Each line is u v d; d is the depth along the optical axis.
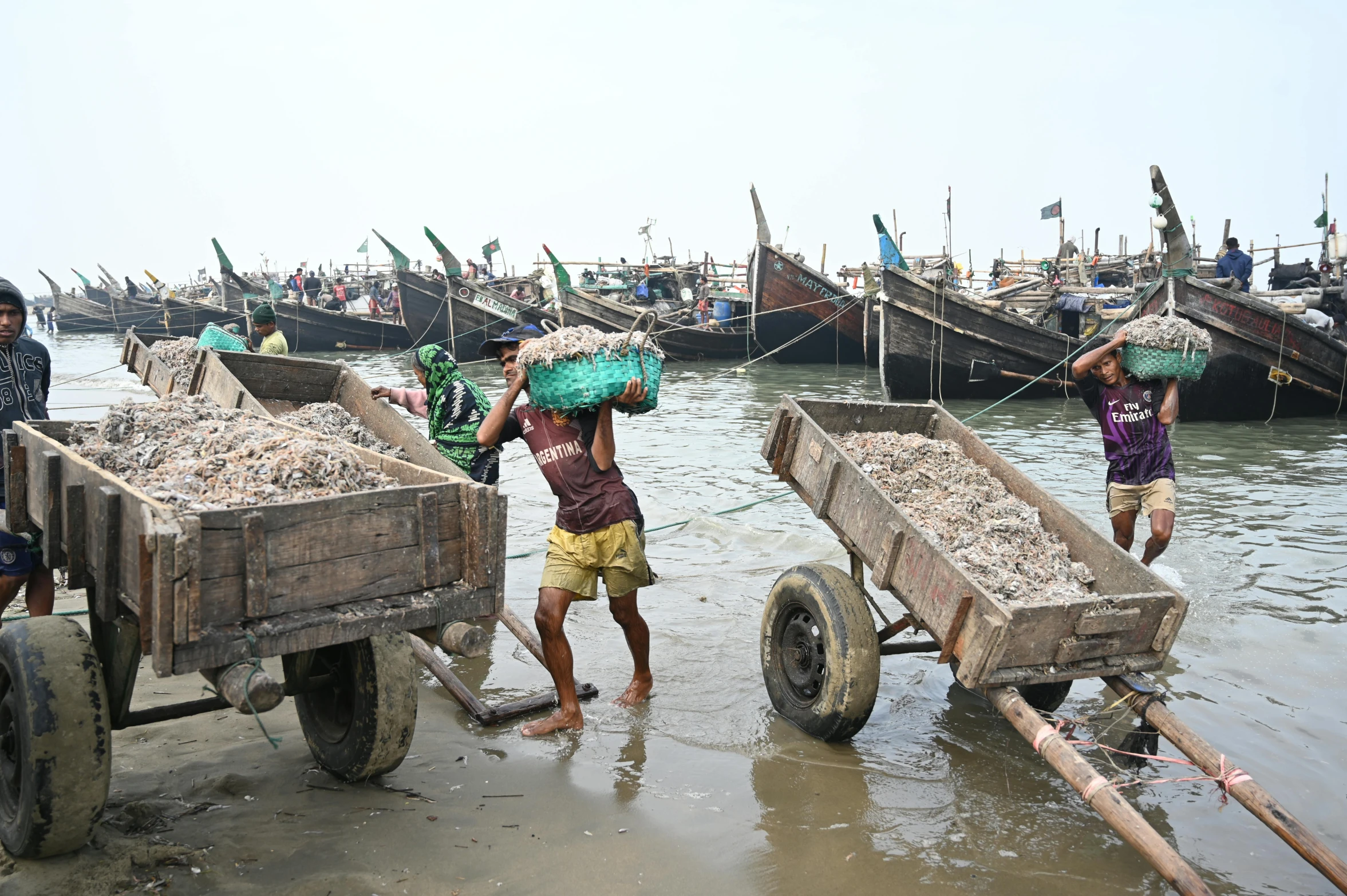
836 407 5.77
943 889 3.42
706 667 5.55
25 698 3.11
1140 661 4.20
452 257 30.70
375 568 3.37
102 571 3.26
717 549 8.20
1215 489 10.74
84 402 19.09
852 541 4.81
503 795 4.00
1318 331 16.86
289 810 3.79
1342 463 12.56
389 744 3.84
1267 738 4.66
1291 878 3.55
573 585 4.66
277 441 3.75
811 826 3.83
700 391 22.44
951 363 20.72
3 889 3.08
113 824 3.59
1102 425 6.60
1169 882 3.11
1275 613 6.40
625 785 4.13
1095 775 3.43
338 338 37.19
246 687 2.85
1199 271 23.34
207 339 9.48
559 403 4.31
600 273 36.28
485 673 5.48
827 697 4.50
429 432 6.75
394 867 3.41
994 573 4.43
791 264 28.08
